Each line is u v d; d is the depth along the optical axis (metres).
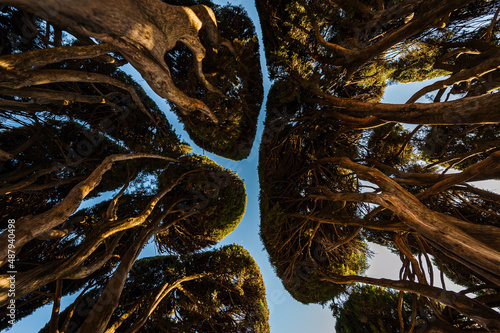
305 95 9.77
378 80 9.57
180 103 5.99
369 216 7.25
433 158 9.16
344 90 10.25
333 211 8.55
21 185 6.92
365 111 5.92
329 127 10.72
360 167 6.05
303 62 9.16
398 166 9.57
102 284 9.73
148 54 3.99
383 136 9.49
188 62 9.03
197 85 8.87
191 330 9.52
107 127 9.58
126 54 3.82
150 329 9.08
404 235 6.84
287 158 11.48
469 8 7.04
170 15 3.58
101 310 5.50
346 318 8.78
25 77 3.24
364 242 10.58
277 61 8.91
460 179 4.75
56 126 8.49
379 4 7.45
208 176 11.37
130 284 10.31
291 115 10.30
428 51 8.03
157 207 11.07
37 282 4.13
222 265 10.98
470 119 3.58
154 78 4.65
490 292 6.99
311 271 9.87
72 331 8.45
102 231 6.02
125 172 10.46
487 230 3.34
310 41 9.12
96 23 2.86
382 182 4.79
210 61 8.80
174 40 4.09
